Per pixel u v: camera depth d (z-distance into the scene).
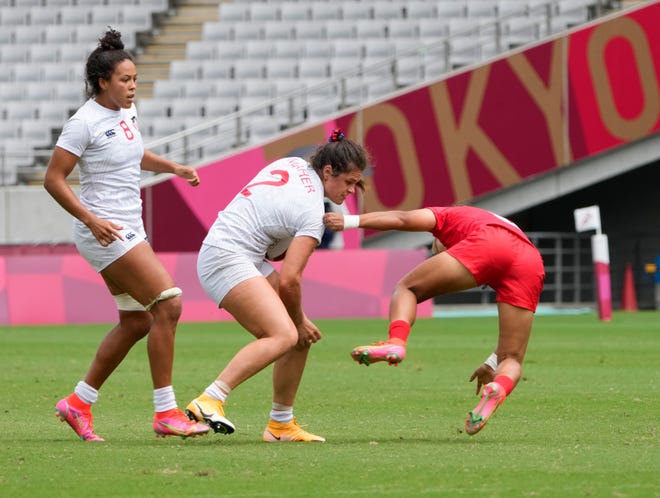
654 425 27.56
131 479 19.59
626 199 96.81
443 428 27.28
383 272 77.06
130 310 25.44
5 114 103.56
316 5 109.19
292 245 23.72
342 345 54.72
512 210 86.88
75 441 24.94
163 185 83.25
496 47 91.62
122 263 24.59
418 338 59.84
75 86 105.38
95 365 25.33
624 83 85.31
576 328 66.88
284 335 23.42
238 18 110.38
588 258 98.06
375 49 102.31
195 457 22.14
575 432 26.27
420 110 84.94
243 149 83.75
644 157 86.12
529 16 101.31
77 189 85.31
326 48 103.81
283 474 20.09
